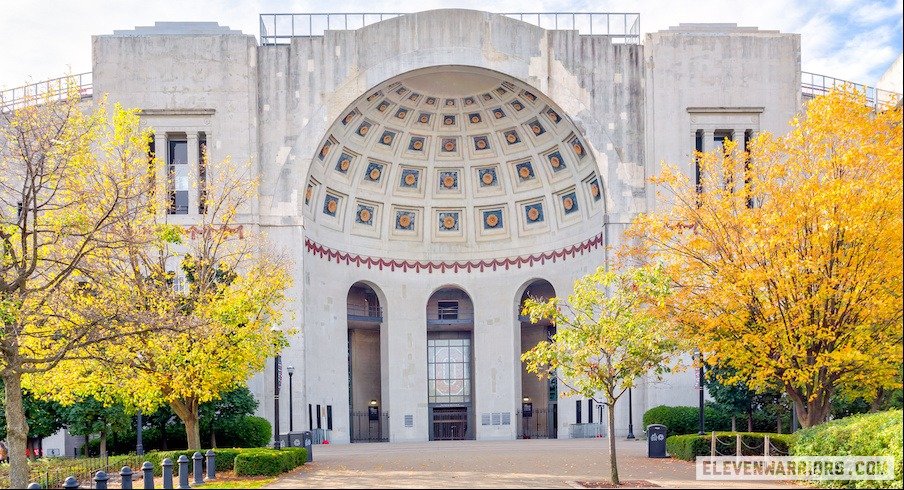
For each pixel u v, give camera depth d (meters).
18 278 28.89
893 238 26.62
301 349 48.91
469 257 59.12
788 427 43.78
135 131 37.44
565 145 53.97
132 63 50.53
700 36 51.69
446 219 59.19
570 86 51.44
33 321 29.55
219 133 50.38
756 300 29.67
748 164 32.53
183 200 50.62
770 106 51.53
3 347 28.78
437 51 51.19
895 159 25.22
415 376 58.25
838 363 27.89
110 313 29.92
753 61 51.69
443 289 62.22
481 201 58.41
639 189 50.62
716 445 34.22
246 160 50.09
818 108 29.16
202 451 33.25
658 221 33.84
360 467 33.09
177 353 32.00
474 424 60.50
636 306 28.80
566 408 56.38
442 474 30.28
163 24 51.91
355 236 56.88
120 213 30.14
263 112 50.94
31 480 30.12
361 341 63.09
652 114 51.22
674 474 29.94
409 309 58.62
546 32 51.69
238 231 41.62
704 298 30.27
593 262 52.75
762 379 29.97
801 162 29.84
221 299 33.81
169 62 50.62
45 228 33.09
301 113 50.94
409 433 57.69
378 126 54.94
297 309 49.12
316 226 53.53
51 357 29.30
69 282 32.03
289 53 51.31
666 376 49.06
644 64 51.62
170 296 32.41
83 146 31.03
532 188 56.97
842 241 27.89
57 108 31.11
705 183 35.44
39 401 41.12
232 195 46.09
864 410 38.53
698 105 51.28
